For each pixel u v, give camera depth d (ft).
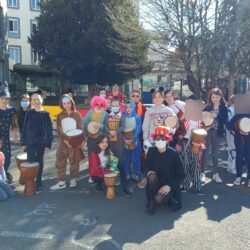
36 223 17.20
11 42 142.10
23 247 14.70
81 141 22.07
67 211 18.80
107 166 21.44
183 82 88.48
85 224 17.06
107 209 19.11
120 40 79.97
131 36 65.98
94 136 22.67
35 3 145.79
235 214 18.44
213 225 16.98
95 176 21.71
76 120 22.66
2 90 25.61
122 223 17.20
